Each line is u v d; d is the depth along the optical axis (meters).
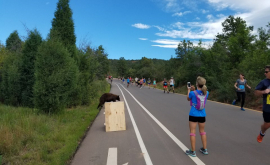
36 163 4.30
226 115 9.28
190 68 28.28
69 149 5.09
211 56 23.02
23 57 11.96
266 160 4.38
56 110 9.10
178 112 10.37
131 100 15.73
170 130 6.91
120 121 7.04
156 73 58.00
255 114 9.43
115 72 114.69
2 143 4.93
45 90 8.86
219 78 19.89
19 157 4.61
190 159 4.48
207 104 12.97
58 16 12.19
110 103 7.03
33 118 7.39
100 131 7.05
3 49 20.44
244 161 4.34
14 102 12.82
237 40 21.38
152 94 21.11
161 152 4.93
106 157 4.70
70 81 9.66
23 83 12.11
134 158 4.61
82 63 13.34
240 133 6.43
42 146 5.25
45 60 8.90
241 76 10.44
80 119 8.81
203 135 4.75
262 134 5.02
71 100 12.17
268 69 4.61
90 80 14.97
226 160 4.40
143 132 6.73
